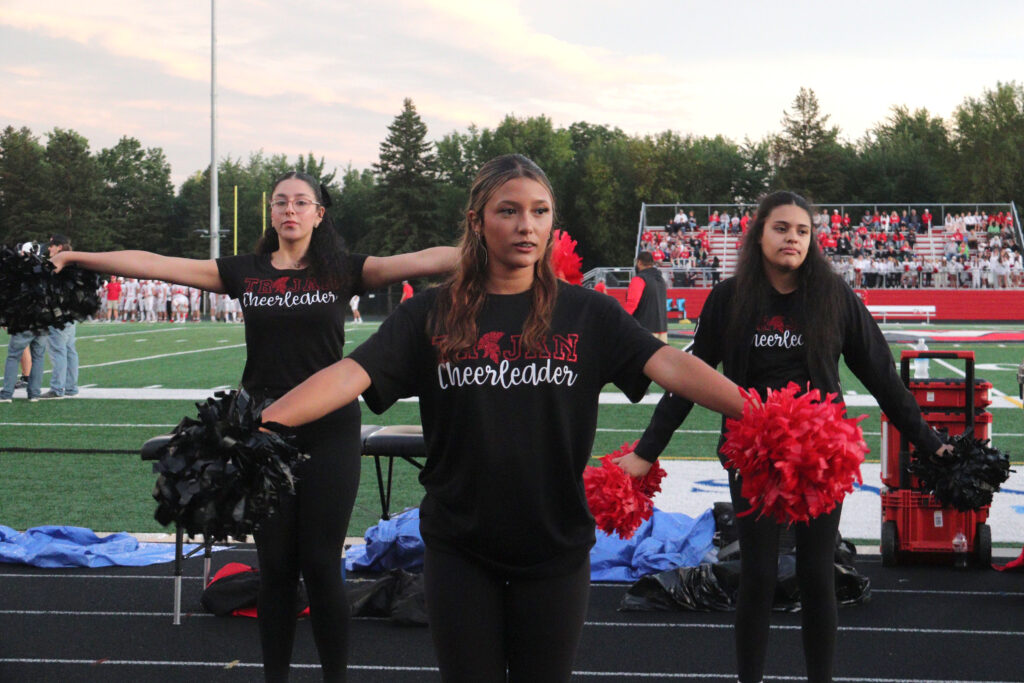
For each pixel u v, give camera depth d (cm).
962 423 527
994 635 421
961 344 2239
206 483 183
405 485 741
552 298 214
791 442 186
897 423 338
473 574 214
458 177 7662
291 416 199
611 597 481
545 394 211
